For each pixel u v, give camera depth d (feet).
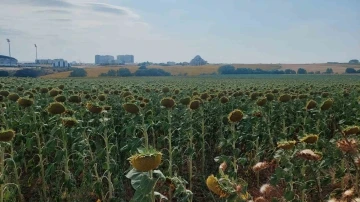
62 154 24.02
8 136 21.39
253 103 42.70
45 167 28.71
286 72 442.09
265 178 28.84
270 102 38.45
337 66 504.84
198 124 35.29
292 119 40.91
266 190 13.88
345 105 49.11
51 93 40.75
